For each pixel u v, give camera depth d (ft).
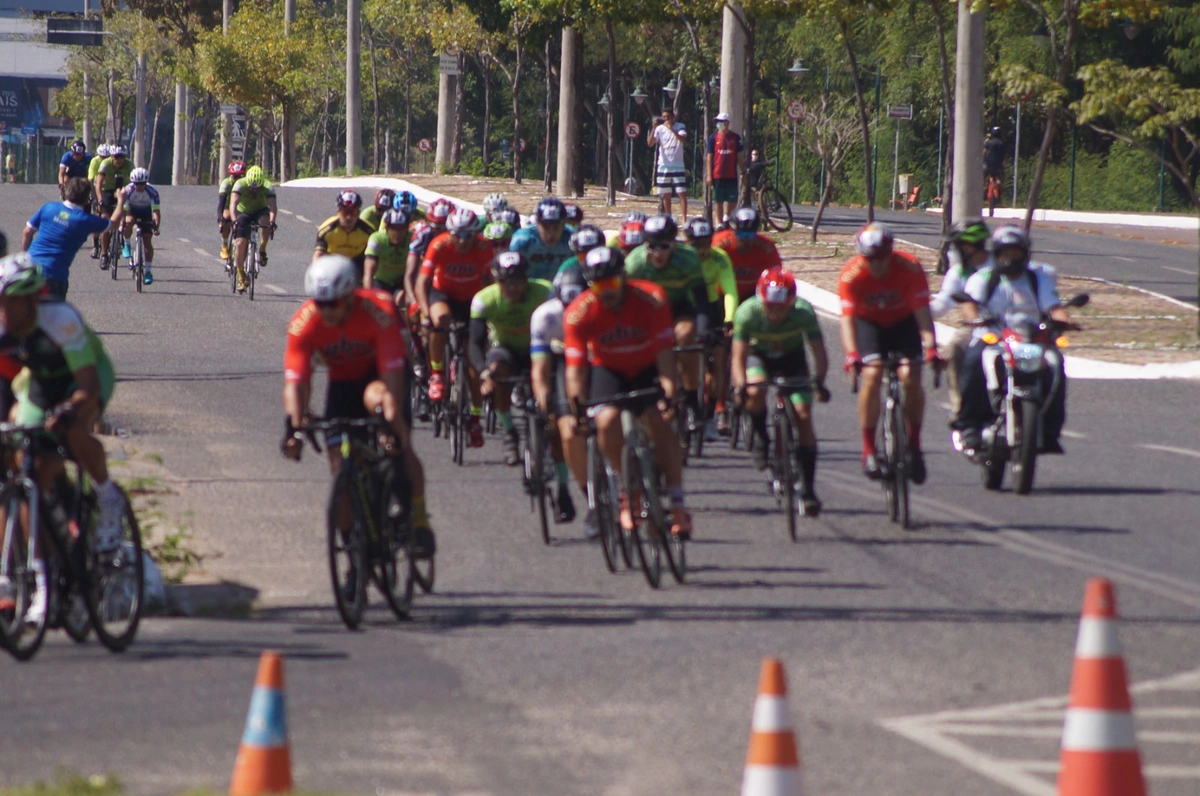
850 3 336.08
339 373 101.86
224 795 62.23
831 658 89.40
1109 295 298.35
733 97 375.86
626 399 109.40
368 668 87.51
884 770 69.56
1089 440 175.94
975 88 290.15
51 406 92.73
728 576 111.96
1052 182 641.81
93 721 77.05
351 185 575.38
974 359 143.95
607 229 391.04
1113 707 60.18
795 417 127.85
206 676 85.76
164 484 143.95
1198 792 66.95
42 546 89.56
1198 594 106.42
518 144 563.89
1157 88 264.11
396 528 100.83
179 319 270.67
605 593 107.14
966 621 98.37
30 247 186.29
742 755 71.77
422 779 68.28
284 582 110.93
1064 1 284.20
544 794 66.54
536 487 125.08
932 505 138.62
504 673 86.28
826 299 289.12
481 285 162.91
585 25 451.12
